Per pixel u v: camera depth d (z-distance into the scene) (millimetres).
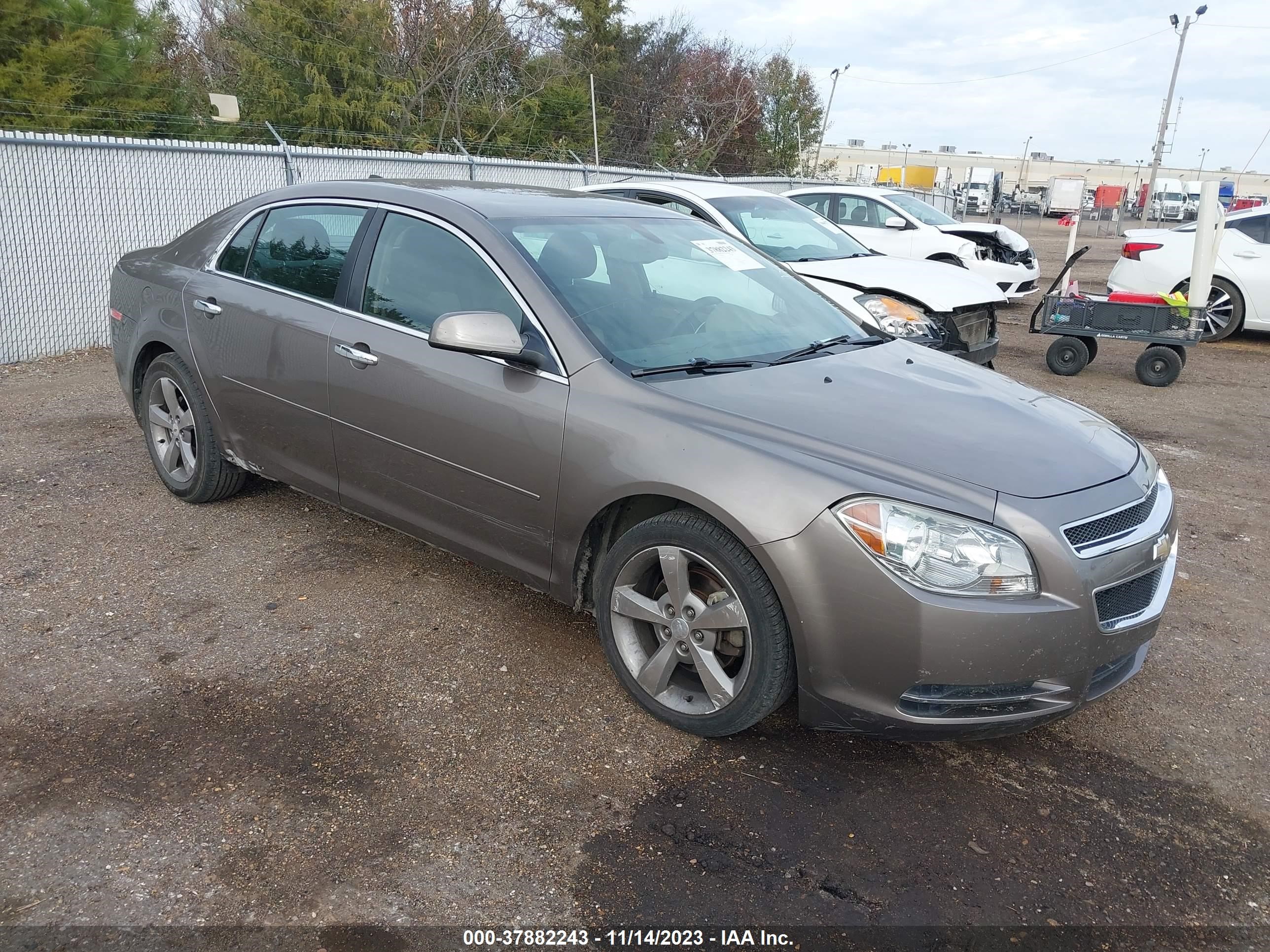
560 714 3113
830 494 2631
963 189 56562
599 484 2986
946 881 2463
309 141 18422
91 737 2859
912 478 2688
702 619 2879
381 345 3561
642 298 3529
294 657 3369
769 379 3230
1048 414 3283
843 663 2662
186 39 21672
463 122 21500
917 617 2549
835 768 2912
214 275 4305
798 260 7359
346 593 3867
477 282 3426
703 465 2787
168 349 4598
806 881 2436
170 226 8891
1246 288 10703
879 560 2576
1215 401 8156
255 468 4246
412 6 21344
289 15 18578
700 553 2828
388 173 11570
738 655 2912
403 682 3246
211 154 9180
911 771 2916
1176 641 3822
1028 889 2451
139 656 3326
